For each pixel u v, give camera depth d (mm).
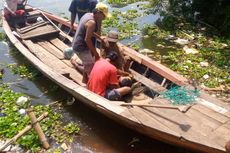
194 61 9219
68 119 7023
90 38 6660
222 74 8430
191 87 6395
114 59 7105
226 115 5594
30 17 11227
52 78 7258
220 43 10172
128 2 14461
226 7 10953
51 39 9953
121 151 6074
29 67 9211
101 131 6629
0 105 7477
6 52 10242
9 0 10453
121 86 6902
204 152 5133
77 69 7980
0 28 11984
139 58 7664
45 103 7598
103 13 6648
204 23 11781
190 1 12375
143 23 12148
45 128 6648
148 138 6363
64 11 13508
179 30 11320
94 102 6109
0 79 8664
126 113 5746
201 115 5629
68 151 6117
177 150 5996
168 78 6914
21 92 8055
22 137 6340
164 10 12969
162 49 10117
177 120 5551
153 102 6105
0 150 5891
